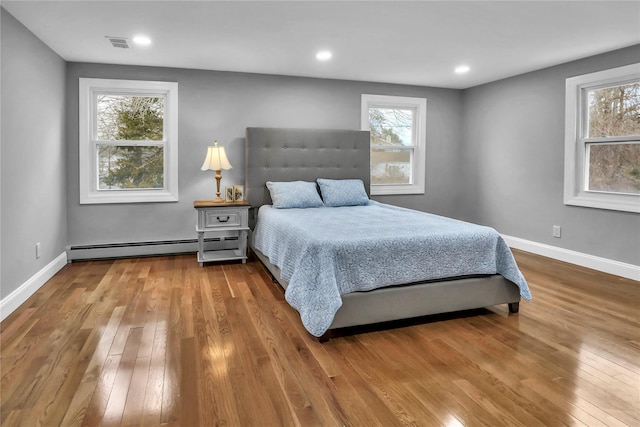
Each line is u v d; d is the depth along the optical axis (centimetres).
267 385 196
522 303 315
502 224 525
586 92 421
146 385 194
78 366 212
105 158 454
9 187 296
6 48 292
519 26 324
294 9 291
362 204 479
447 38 355
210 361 220
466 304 283
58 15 300
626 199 384
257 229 445
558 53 399
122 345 238
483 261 286
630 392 190
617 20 312
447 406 179
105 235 450
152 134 467
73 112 431
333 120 519
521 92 489
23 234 320
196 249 482
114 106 454
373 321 260
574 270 407
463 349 237
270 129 479
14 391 187
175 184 466
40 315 284
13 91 303
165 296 328
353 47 382
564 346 240
